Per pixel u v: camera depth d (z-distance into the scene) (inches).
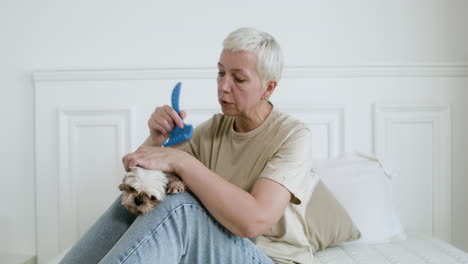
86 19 74.8
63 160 74.4
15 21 74.7
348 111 73.7
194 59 75.2
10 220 76.2
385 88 73.9
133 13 74.8
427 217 75.3
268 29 74.9
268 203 34.8
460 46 75.4
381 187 64.0
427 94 74.2
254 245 38.9
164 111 41.8
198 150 48.6
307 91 73.7
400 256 50.4
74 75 73.4
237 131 45.4
